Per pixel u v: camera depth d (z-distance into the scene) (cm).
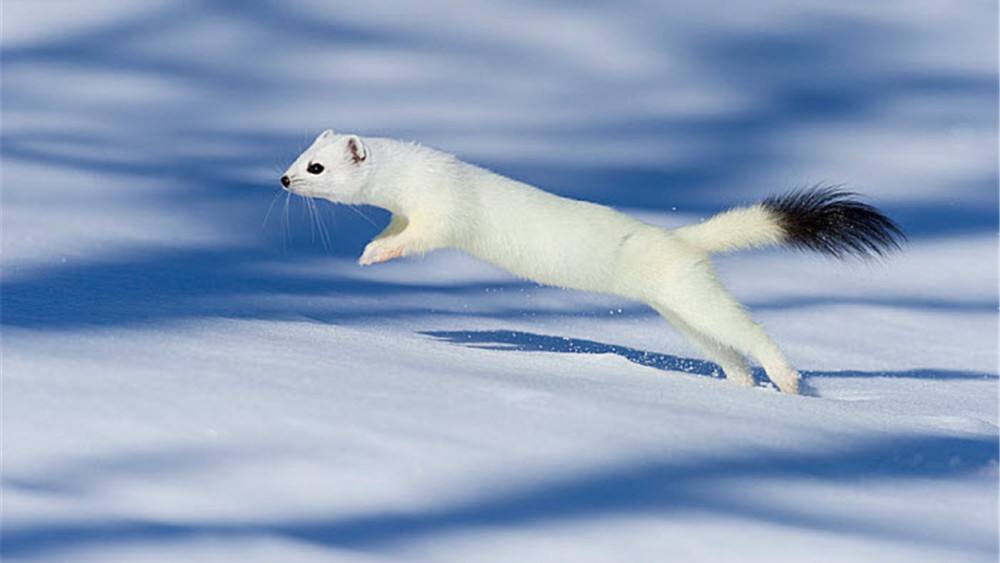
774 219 1283
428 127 2789
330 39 3194
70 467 714
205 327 1102
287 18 3253
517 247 1284
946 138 2839
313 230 1897
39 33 3062
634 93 3042
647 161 2642
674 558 671
